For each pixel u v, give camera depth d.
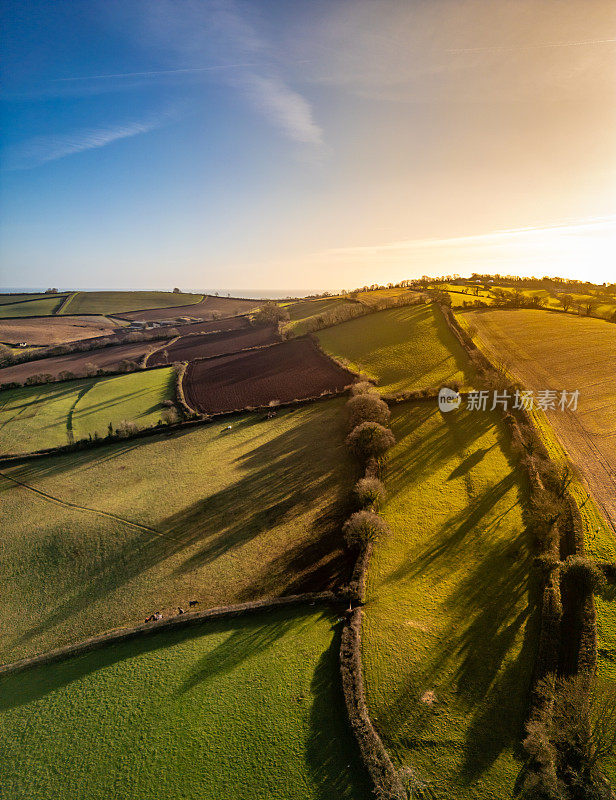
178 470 62.62
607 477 47.19
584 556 35.44
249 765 24.41
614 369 72.62
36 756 26.58
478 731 24.64
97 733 27.39
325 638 32.31
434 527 42.81
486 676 27.75
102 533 50.53
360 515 40.38
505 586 34.88
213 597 39.59
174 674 30.83
